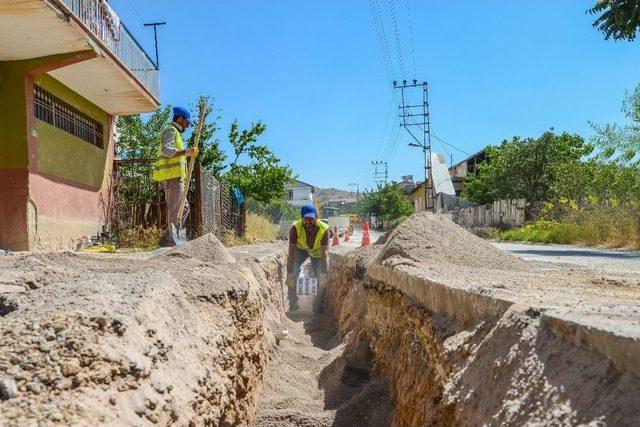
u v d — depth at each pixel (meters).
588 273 4.54
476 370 2.28
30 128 10.17
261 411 4.20
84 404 1.86
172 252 5.92
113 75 11.69
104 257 5.46
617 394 1.45
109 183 14.23
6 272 3.64
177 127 8.46
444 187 48.34
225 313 3.99
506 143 36.41
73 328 2.19
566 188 22.19
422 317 3.47
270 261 8.76
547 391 1.70
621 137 15.40
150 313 2.71
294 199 73.19
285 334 6.33
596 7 13.64
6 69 10.08
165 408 2.25
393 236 5.53
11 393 1.78
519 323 2.16
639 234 12.93
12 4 8.34
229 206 19.50
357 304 6.45
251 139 24.33
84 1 10.41
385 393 4.12
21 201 9.95
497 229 26.23
